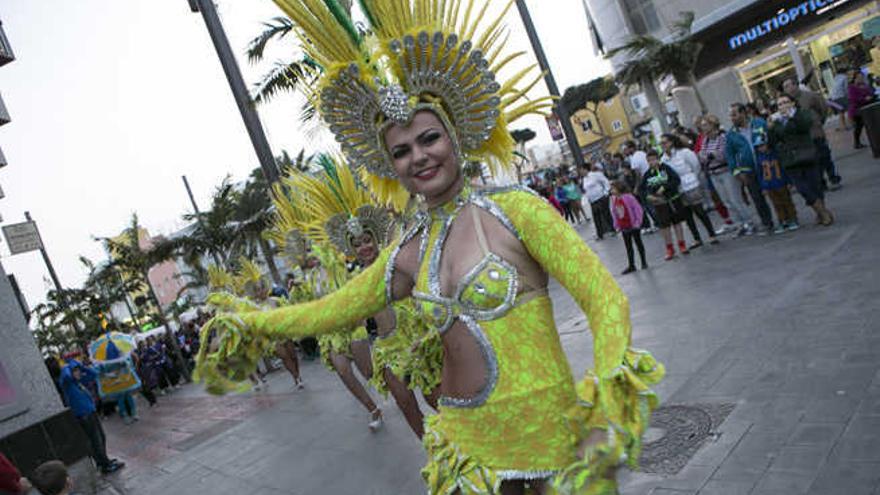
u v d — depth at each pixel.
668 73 20.53
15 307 8.06
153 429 11.28
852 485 2.75
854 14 19.50
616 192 9.14
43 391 8.05
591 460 1.47
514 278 1.74
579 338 6.48
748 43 22.06
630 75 20.91
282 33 9.38
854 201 8.60
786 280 6.09
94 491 7.56
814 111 10.02
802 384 3.81
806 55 20.97
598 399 1.50
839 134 16.78
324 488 4.88
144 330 31.22
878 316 4.46
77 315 24.22
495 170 2.10
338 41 1.99
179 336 21.70
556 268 1.68
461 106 1.94
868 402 3.37
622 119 51.62
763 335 4.82
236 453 7.02
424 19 1.97
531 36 14.82
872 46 19.12
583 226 18.33
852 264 5.87
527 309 1.75
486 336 1.76
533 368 1.76
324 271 6.00
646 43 20.08
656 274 8.49
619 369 1.45
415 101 1.88
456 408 1.89
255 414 9.05
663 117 21.86
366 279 2.09
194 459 7.46
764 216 8.52
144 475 7.56
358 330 5.64
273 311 2.19
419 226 1.98
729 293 6.31
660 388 4.41
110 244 20.78
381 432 5.90
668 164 9.12
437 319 1.84
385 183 2.17
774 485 2.92
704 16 22.56
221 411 10.50
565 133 15.25
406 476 4.61
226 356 2.14
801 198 10.27
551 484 1.77
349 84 1.98
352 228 4.47
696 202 9.11
